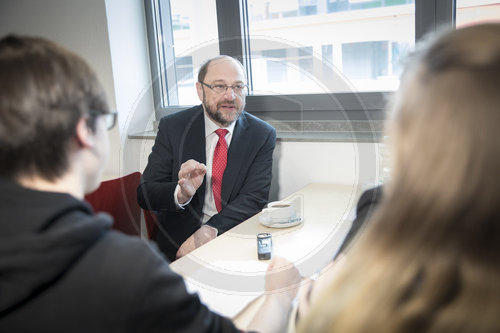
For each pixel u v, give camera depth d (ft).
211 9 7.68
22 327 1.60
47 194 1.65
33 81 1.63
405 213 1.27
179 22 8.04
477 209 1.15
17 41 1.73
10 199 1.62
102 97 1.86
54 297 1.60
